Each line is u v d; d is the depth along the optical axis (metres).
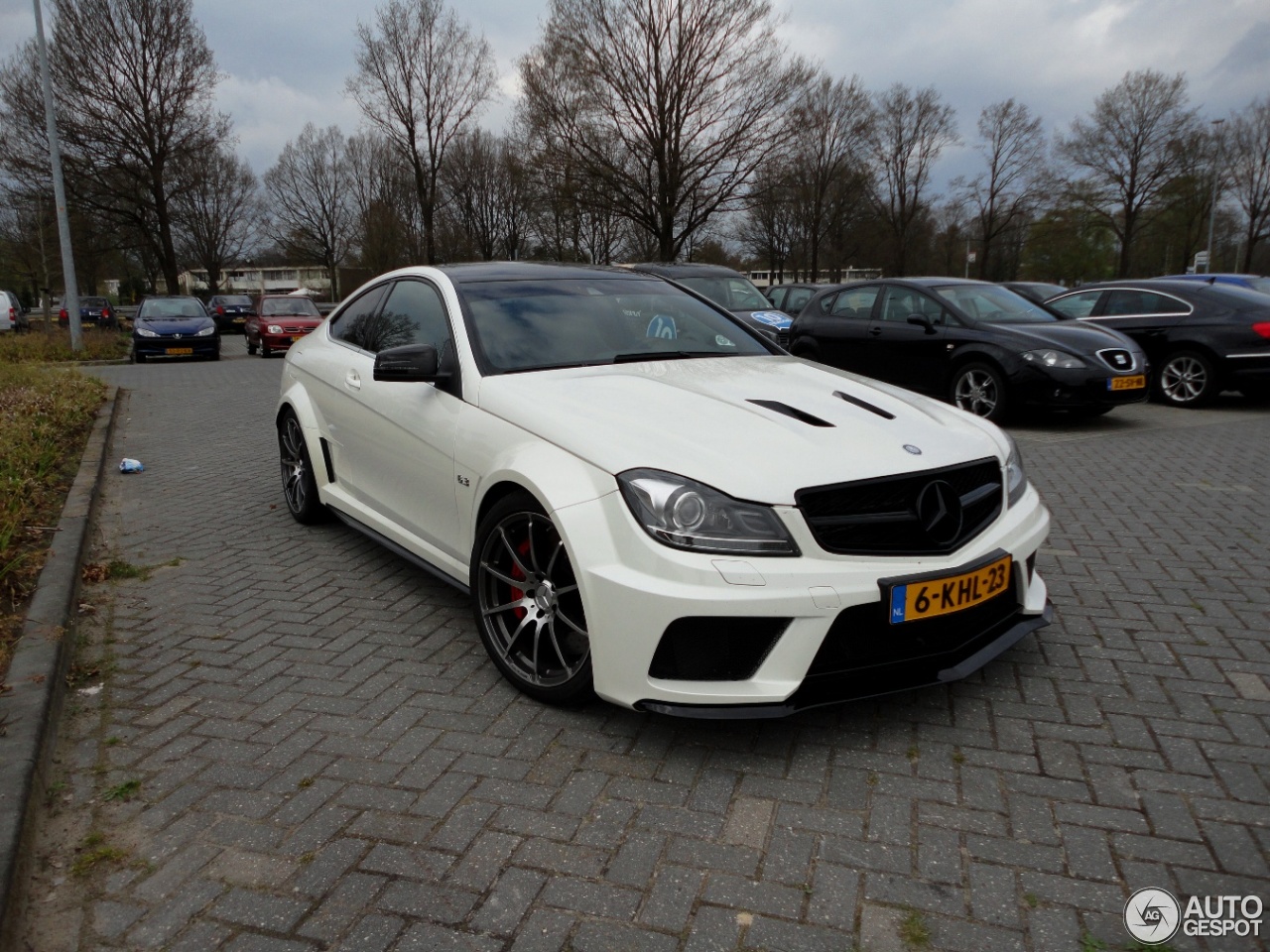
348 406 4.40
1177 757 2.68
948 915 2.04
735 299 12.84
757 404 3.13
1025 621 3.06
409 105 40.19
